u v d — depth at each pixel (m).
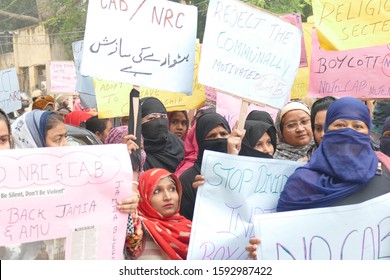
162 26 3.40
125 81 3.32
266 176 3.02
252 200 2.99
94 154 2.72
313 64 4.35
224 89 3.23
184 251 3.12
